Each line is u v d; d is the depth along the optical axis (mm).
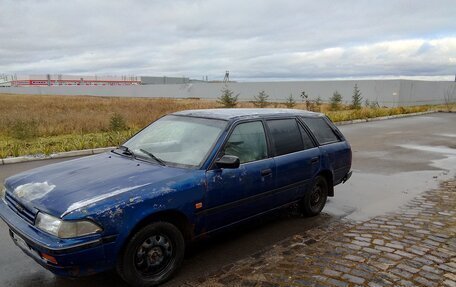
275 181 4539
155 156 4102
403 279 3434
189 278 3557
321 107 29656
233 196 4016
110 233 3047
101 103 35969
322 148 5379
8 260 3953
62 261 2900
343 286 3312
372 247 4191
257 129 4535
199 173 3729
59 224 2943
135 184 3398
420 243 4289
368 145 12547
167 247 3494
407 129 17359
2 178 7719
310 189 5203
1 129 15594
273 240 4512
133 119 17891
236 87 50250
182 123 4570
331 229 4875
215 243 4422
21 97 57531
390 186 7234
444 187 7117
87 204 3031
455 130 16984
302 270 3652
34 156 9930
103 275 3639
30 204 3246
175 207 3465
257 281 3451
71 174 3719
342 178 5922
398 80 33031
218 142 4012
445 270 3617
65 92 87562
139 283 3293
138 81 113938
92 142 11875
